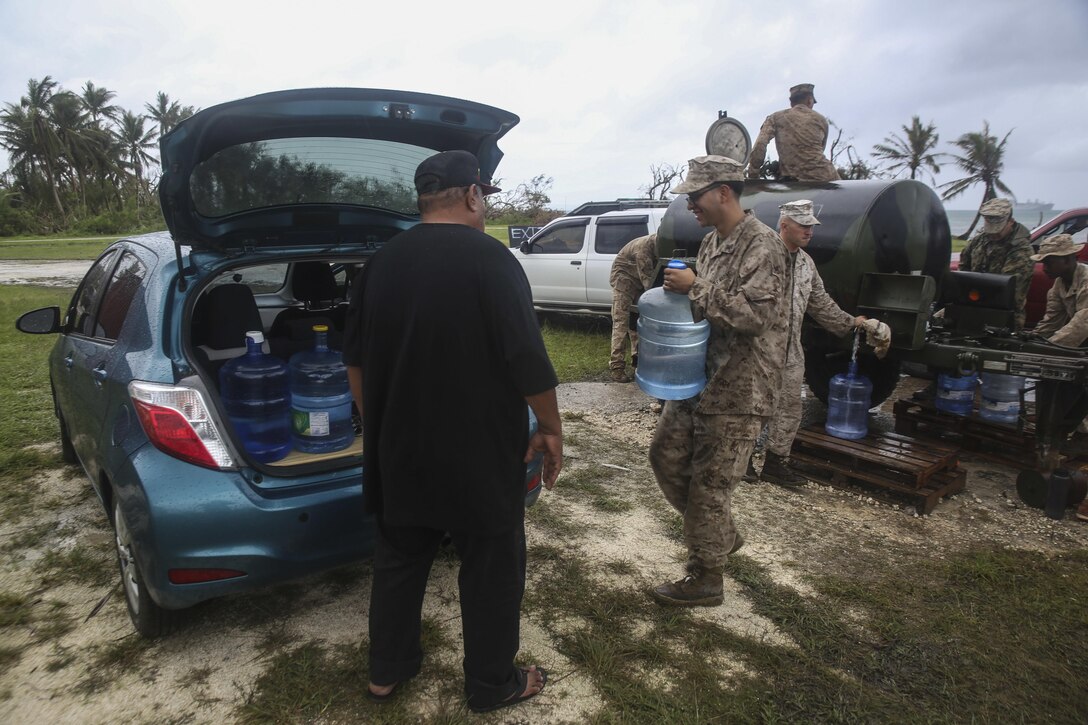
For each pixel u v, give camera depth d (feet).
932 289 14.19
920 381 24.04
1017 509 12.85
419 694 7.62
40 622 8.88
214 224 9.21
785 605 9.43
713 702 7.54
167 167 7.98
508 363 6.15
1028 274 18.53
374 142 9.39
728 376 8.75
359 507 8.21
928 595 9.77
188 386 7.95
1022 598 9.70
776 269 8.32
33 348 25.82
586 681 7.90
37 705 7.39
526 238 36.19
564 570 10.35
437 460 6.34
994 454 15.35
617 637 8.70
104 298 11.19
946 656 8.41
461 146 9.80
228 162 8.63
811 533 11.77
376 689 7.34
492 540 6.77
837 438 14.46
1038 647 8.61
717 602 9.38
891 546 11.31
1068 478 12.28
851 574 10.36
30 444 15.38
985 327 15.20
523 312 6.17
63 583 9.80
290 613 9.15
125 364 8.66
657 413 19.02
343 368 9.41
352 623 8.95
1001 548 11.25
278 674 7.89
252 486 7.78
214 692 7.63
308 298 13.74
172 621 8.40
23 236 191.21
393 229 10.87
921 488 12.72
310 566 8.03
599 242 29.94
